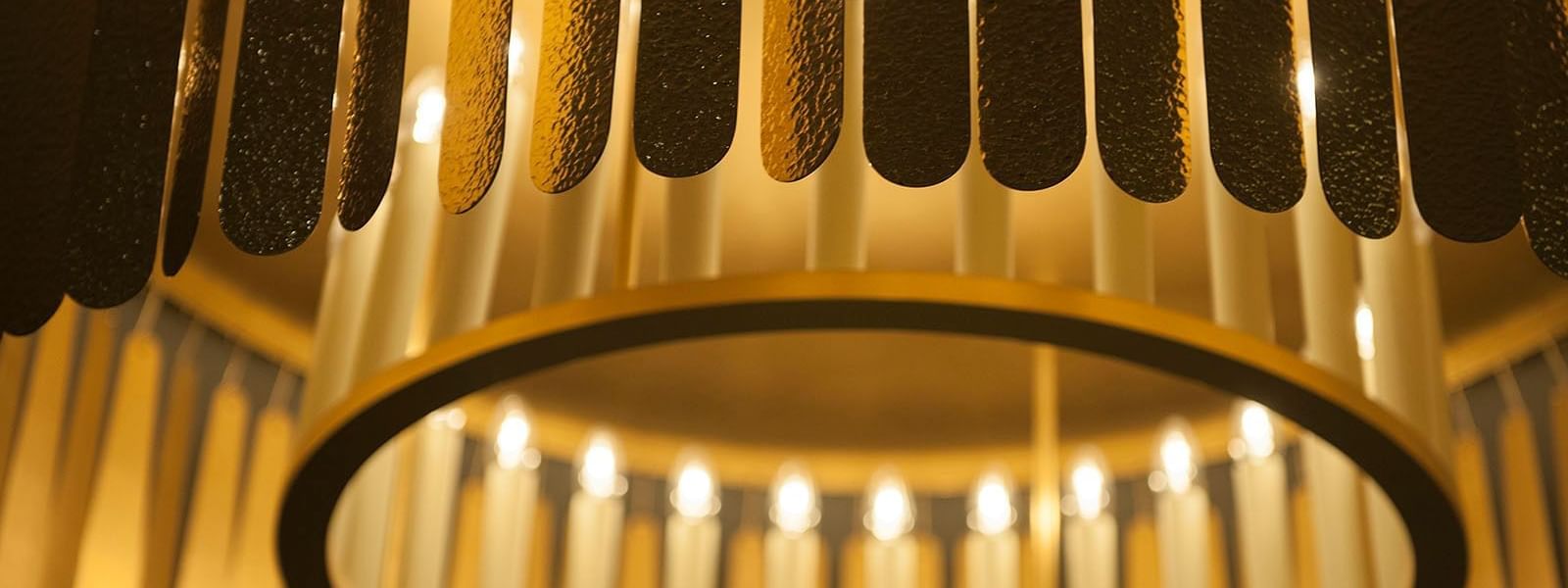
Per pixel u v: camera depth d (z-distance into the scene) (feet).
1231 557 9.07
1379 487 4.55
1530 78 3.70
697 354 8.95
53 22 3.96
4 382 6.75
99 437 7.34
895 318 4.13
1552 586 7.61
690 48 3.69
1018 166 3.60
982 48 3.67
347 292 4.86
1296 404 4.31
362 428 4.49
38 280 3.84
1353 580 5.76
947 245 7.93
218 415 7.84
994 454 9.52
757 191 7.66
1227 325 4.40
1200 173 7.16
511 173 4.73
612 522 8.13
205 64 3.87
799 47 3.68
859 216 4.21
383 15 3.82
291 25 3.85
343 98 5.83
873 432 9.51
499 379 4.33
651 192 7.43
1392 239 4.97
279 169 3.77
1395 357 4.87
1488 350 8.42
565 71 3.71
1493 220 3.62
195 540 7.50
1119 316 4.15
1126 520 9.41
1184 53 3.67
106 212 3.85
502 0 3.78
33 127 3.91
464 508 8.93
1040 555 6.63
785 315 4.13
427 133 4.81
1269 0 3.71
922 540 9.48
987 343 8.65
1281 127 3.65
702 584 8.28
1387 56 3.70
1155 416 9.31
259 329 8.50
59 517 6.97
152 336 7.98
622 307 4.15
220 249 8.13
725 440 9.65
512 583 7.13
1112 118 3.62
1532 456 7.92
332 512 4.83
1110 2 3.68
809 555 8.42
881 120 3.63
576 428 9.52
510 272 8.29
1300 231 4.77
